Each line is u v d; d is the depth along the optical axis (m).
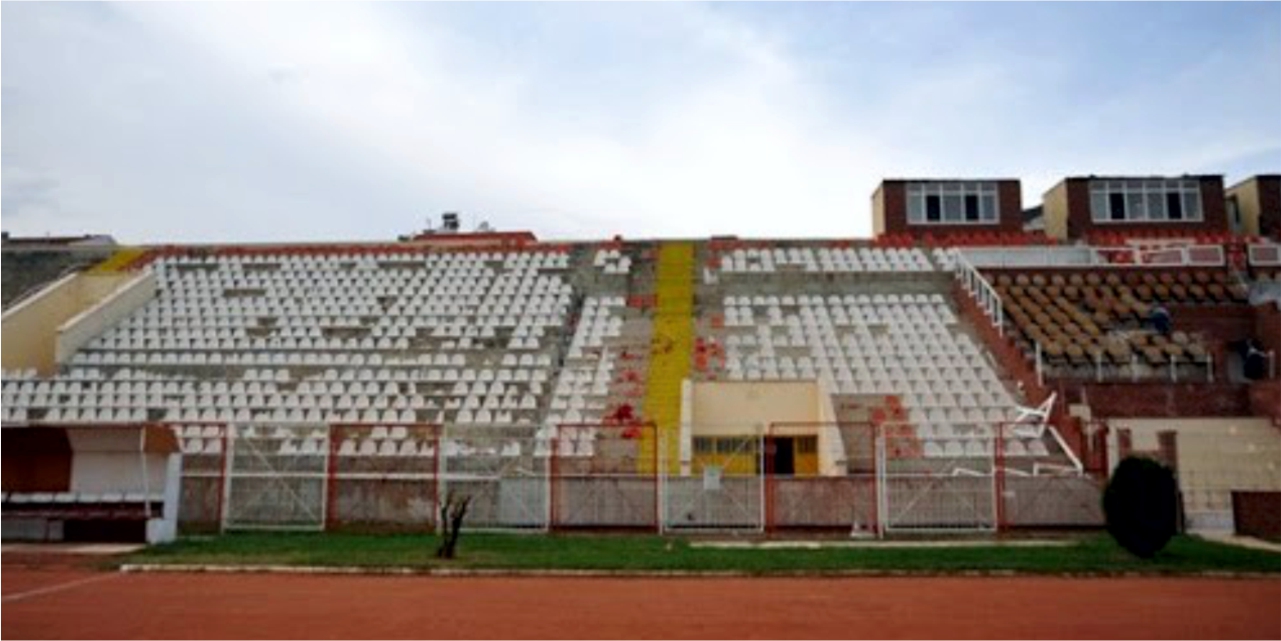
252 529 30.09
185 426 33.66
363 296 48.12
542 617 16.66
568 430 34.78
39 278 52.03
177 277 50.66
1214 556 23.84
